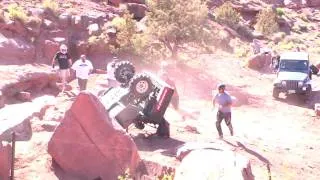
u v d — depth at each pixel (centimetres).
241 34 4044
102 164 998
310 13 5462
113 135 1002
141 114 1278
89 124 1000
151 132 1372
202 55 3066
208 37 2953
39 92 1886
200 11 2805
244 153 1300
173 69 2577
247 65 3080
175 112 1741
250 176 929
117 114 1232
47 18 2486
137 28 2869
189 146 1148
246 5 4716
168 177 929
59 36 2394
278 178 1146
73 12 2714
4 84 1658
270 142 1571
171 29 2709
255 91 2556
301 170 1273
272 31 4269
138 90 1273
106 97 1340
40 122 1287
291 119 2033
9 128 1155
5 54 2066
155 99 1272
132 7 3353
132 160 999
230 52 3422
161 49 2789
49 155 1054
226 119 1412
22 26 2256
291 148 1523
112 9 3088
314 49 3944
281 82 2388
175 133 1397
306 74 2434
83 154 1000
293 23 4853
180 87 2344
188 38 2789
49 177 971
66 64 1875
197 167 889
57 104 1630
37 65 2144
